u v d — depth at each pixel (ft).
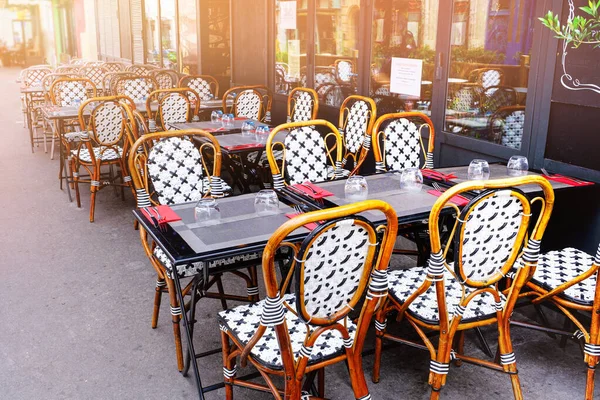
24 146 24.48
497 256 6.64
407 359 8.72
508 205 6.41
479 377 8.27
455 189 6.13
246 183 15.71
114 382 8.17
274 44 20.84
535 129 10.64
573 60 9.65
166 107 17.56
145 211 8.02
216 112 16.05
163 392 7.95
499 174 9.95
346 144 14.99
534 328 8.07
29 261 12.37
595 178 9.53
